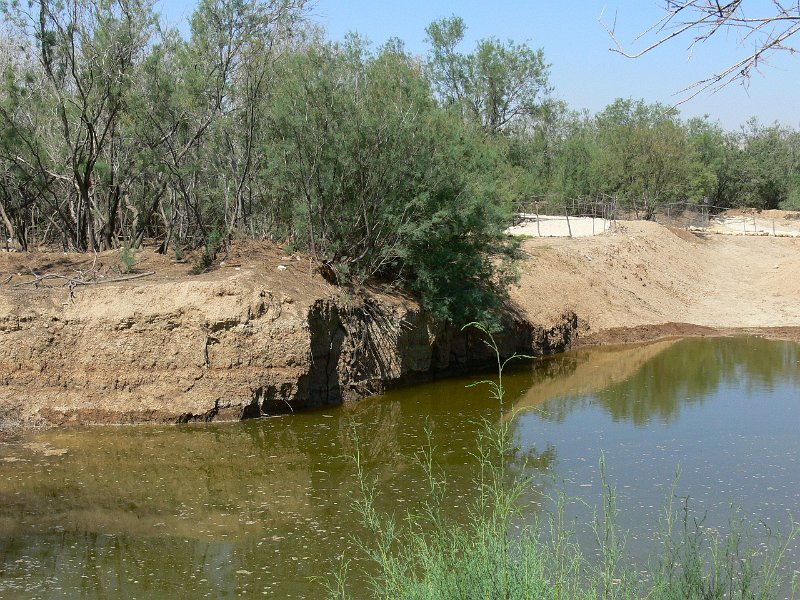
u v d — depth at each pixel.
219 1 17.70
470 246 18.62
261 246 18.22
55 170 18.02
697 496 10.87
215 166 18.92
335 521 10.02
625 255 31.98
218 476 11.76
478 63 39.75
